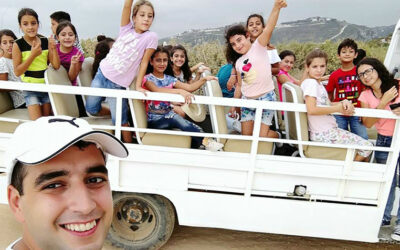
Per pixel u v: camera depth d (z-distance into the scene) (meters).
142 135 3.11
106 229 0.99
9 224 3.89
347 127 3.68
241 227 3.08
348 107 2.82
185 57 4.44
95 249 0.95
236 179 3.04
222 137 2.92
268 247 3.63
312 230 3.04
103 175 1.00
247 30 3.69
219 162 3.01
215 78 3.26
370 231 3.01
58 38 3.88
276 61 4.12
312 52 3.20
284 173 2.96
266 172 2.99
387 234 3.08
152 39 3.02
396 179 3.20
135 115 3.04
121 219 3.27
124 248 3.28
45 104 3.51
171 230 3.24
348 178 2.94
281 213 3.03
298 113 3.04
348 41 3.86
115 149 1.05
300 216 3.02
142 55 3.08
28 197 0.92
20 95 3.80
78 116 3.77
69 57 3.95
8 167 0.96
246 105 2.84
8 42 4.01
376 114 2.84
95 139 1.01
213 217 3.07
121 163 3.04
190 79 4.62
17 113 3.63
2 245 3.47
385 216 3.24
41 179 0.91
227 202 3.04
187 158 3.01
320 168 3.00
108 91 2.89
